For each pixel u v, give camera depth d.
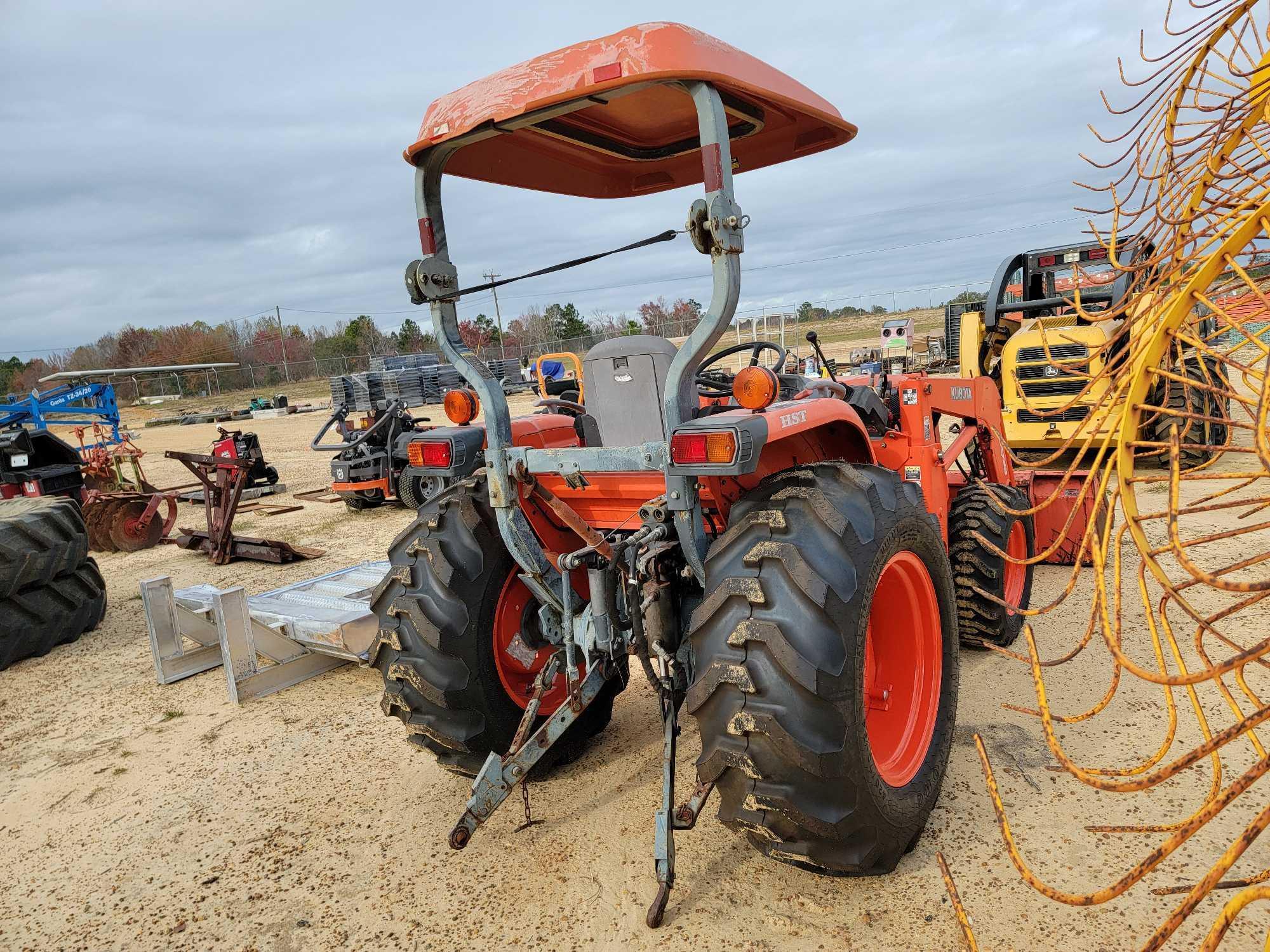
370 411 9.38
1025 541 4.21
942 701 2.68
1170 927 0.99
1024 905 2.20
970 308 8.47
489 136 2.37
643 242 2.32
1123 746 2.93
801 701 2.06
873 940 2.12
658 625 2.64
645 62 2.03
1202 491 6.34
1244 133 1.34
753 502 2.33
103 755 3.66
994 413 4.61
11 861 2.88
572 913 2.34
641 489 2.62
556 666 2.70
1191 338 1.19
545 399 3.62
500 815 2.88
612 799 2.91
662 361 2.44
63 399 11.83
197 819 3.06
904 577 2.59
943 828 2.57
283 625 4.38
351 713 3.91
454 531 2.79
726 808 2.20
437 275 2.55
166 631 4.46
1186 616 4.02
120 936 2.44
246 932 2.41
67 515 5.29
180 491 10.62
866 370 6.47
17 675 4.80
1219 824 2.45
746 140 3.07
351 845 2.80
